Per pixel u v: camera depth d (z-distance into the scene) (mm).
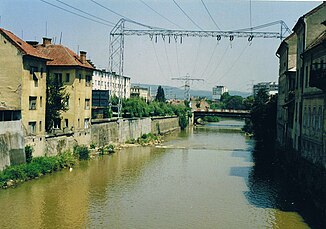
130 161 55250
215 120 186750
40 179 41125
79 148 54781
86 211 31234
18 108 42000
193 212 31703
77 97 56312
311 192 33750
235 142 85438
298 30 45406
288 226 28328
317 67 34500
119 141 72938
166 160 57219
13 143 40000
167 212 31578
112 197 35625
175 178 44500
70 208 31844
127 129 77250
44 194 35625
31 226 27422
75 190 37531
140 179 43406
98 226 27875
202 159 59125
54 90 51469
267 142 75562
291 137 48469
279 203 34469
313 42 40656
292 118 48281
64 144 51594
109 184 40531
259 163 56094
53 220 28812
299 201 35219
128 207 32719
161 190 38688
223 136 101625
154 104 117875
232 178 44969
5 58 42719
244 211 32031
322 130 32656
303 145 40094
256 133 88000
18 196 34562
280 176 46344
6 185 37188
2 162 38219
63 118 55750
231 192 38344
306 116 39375
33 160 43375
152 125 96688
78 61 58031
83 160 53875
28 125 44062
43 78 47188
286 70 57500
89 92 60688
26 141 42875
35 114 45531
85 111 59188
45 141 46906
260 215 31000
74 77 55531
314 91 36344
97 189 38281
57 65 55281
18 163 40688
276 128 71562
